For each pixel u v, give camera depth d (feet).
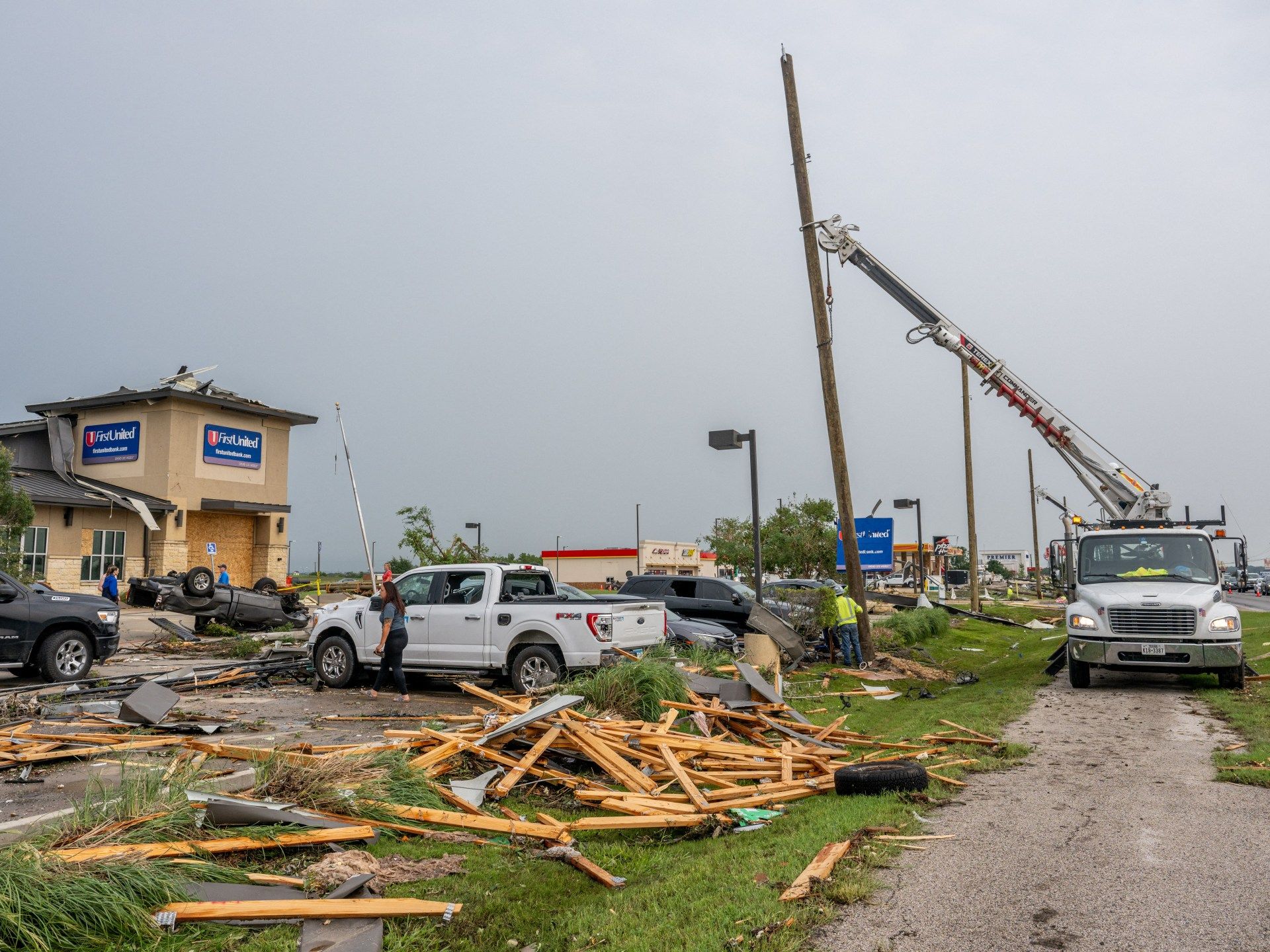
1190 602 44.65
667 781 24.66
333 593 115.24
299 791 20.36
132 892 14.26
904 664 59.16
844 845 18.48
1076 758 28.89
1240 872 17.21
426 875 17.40
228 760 25.81
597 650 39.19
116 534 110.01
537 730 26.63
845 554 61.21
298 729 32.78
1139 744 30.99
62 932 13.48
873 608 96.94
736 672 40.93
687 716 31.01
